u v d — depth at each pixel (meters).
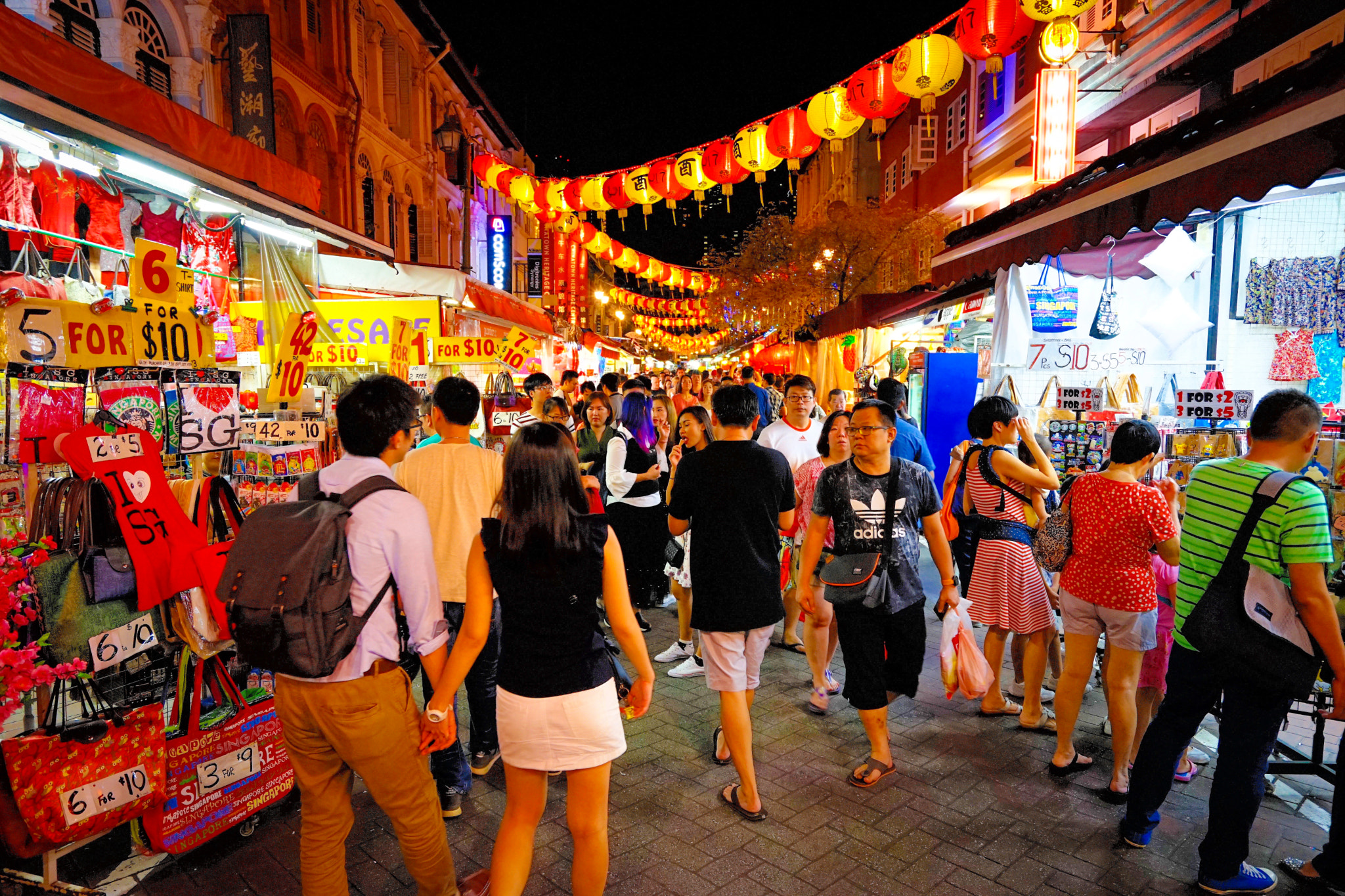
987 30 4.77
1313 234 6.03
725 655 3.39
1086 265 6.10
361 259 7.11
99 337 3.00
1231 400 4.83
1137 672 3.47
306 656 2.15
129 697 3.23
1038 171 8.95
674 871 3.01
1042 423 5.84
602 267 44.38
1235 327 6.19
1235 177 3.17
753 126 6.63
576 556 2.36
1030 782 3.72
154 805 2.89
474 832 3.29
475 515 3.41
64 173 3.71
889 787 3.67
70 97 3.13
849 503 3.69
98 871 2.99
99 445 2.76
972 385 7.46
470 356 7.53
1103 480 3.53
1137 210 3.87
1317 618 2.62
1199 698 2.98
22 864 2.86
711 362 59.75
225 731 3.10
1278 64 8.83
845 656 3.76
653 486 5.58
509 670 2.41
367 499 2.37
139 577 2.77
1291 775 3.80
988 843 3.21
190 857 3.09
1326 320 5.85
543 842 3.22
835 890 2.90
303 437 4.04
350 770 2.51
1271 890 2.88
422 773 2.51
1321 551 2.61
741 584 3.35
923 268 21.03
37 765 2.62
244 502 3.83
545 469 2.35
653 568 5.59
